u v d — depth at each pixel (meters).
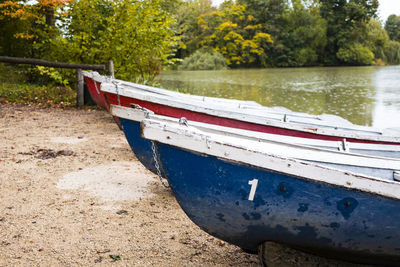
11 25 14.59
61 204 4.19
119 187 4.78
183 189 2.66
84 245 3.35
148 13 11.94
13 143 6.63
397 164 3.59
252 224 2.67
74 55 12.06
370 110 13.16
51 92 12.27
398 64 65.31
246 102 8.46
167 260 3.18
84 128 8.12
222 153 2.47
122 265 3.07
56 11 12.03
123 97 6.17
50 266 3.01
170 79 29.78
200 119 6.02
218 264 3.17
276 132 5.98
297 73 39.19
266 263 2.81
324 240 2.69
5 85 12.80
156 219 3.95
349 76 32.53
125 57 12.03
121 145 6.82
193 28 55.47
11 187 4.62
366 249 2.75
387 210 2.54
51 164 5.56
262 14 59.09
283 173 2.47
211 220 2.75
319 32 59.41
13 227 3.61
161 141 2.50
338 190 2.48
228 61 53.91
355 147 4.83
